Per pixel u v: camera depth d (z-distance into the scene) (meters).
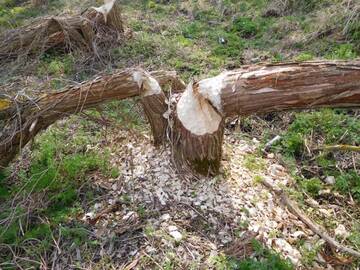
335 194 3.11
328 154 3.49
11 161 3.47
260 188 3.05
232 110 2.80
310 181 3.20
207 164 2.97
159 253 2.53
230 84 2.74
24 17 6.82
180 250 2.54
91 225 2.79
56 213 2.92
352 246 2.70
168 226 2.69
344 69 2.57
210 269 2.41
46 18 5.57
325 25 5.26
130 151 3.39
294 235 2.72
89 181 3.16
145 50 5.30
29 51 5.33
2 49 5.29
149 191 2.97
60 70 5.00
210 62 4.97
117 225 2.76
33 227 2.89
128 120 3.78
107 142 3.62
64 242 2.70
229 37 5.57
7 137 3.26
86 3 7.00
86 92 3.11
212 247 2.56
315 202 3.03
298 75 2.64
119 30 5.56
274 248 2.59
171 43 5.41
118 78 3.05
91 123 3.92
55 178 3.15
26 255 2.67
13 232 2.82
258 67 2.79
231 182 3.03
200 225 2.71
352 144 3.54
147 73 3.09
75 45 5.35
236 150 3.52
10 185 3.34
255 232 2.66
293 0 6.01
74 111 3.22
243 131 3.88
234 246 2.56
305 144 3.56
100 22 5.39
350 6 5.34
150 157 3.26
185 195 2.91
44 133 3.80
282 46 5.22
